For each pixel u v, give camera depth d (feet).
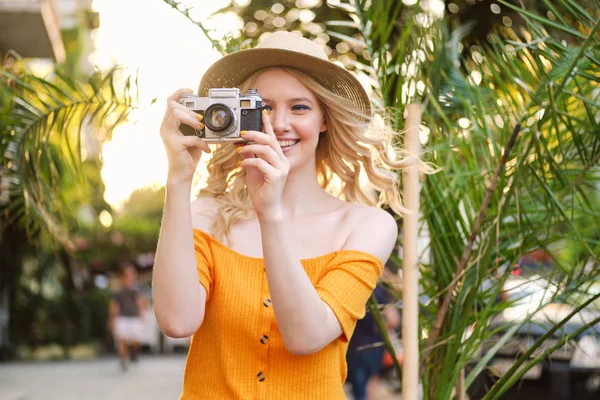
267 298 6.99
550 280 9.86
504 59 9.98
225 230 7.30
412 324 9.45
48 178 12.48
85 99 11.77
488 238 9.91
